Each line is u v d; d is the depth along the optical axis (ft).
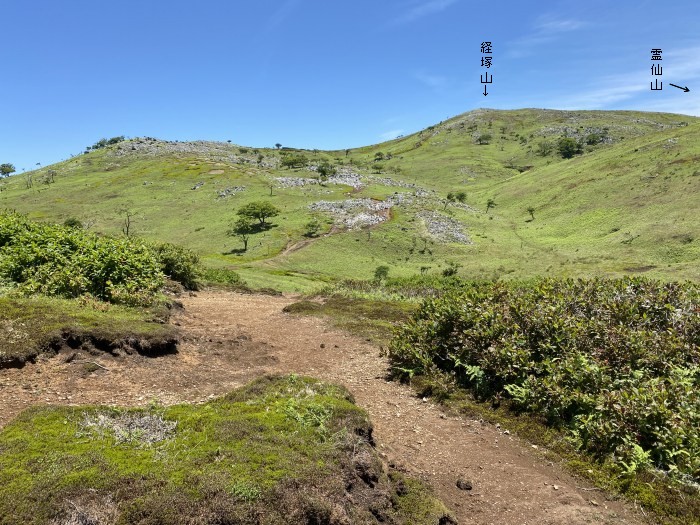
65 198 388.16
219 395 26.53
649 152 362.12
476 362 30.35
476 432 24.90
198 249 255.91
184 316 45.70
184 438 17.11
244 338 39.73
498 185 462.19
